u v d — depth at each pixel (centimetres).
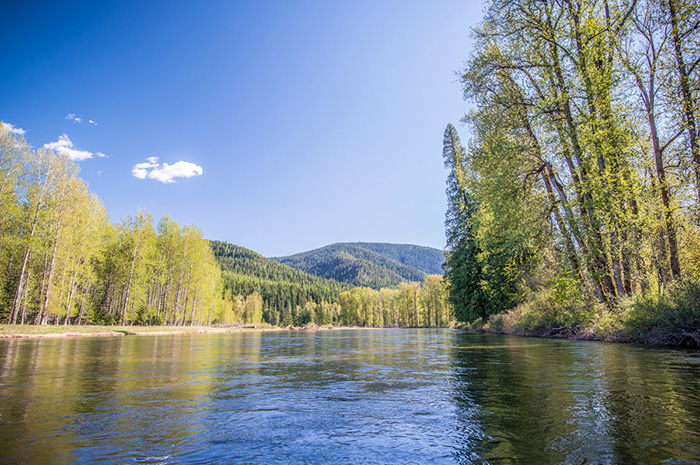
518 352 948
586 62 1334
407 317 11119
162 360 851
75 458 240
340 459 241
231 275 16288
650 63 1325
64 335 2144
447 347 1227
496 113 1747
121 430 303
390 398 419
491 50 1684
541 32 1499
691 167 1183
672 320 1016
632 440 270
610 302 1360
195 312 5019
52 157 2783
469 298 3059
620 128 1241
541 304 1828
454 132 3531
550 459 237
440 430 301
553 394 423
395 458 242
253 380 551
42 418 337
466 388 471
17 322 3191
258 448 262
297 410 367
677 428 295
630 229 1235
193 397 428
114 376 590
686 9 1191
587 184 1291
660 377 518
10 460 235
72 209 2977
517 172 1634
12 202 2559
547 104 1457
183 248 4541
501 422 320
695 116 1173
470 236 3180
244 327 7281
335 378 568
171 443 272
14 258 2842
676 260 1188
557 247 1552
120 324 3897
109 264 3944
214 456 246
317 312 13850
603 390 438
